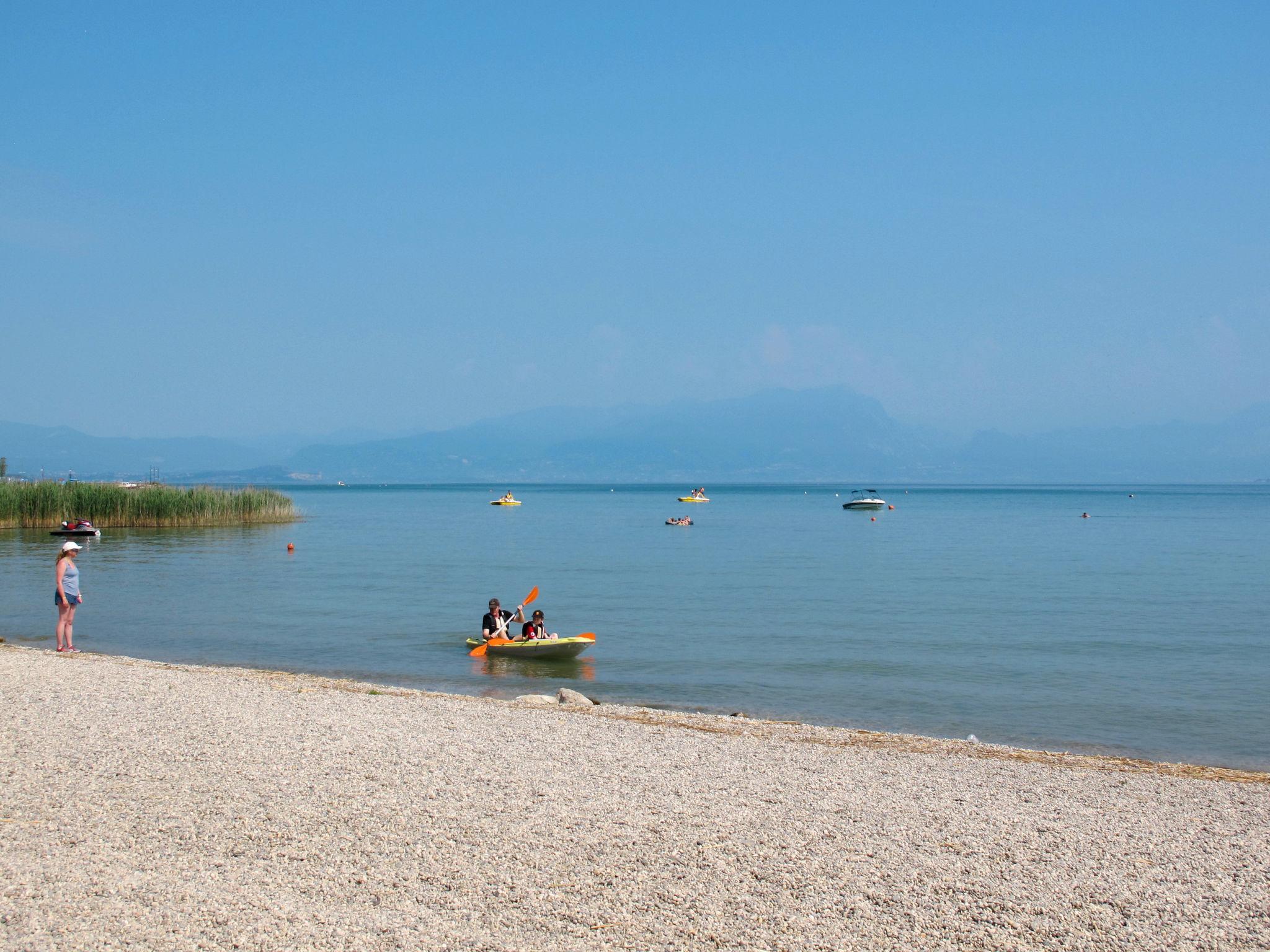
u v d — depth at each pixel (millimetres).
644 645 24438
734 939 6828
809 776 11219
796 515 116500
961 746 13859
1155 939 6992
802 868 8188
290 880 7688
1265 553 55812
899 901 7551
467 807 9648
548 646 22141
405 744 12234
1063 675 20781
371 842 8594
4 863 7910
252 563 45688
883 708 17703
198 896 7340
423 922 6977
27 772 10625
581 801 9930
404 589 35844
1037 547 61719
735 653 23312
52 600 31453
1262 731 16219
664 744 12656
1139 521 102688
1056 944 6895
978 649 23891
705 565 47094
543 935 6820
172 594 33656
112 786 10156
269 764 11125
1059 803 10398
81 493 63031
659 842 8750
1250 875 8250
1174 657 22953
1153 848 8898
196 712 13836
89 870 7797
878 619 29000
